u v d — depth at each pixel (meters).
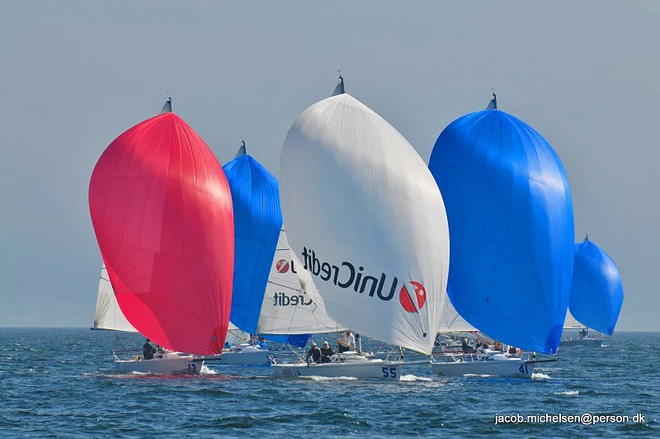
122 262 181.62
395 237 171.88
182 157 183.62
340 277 173.12
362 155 173.50
